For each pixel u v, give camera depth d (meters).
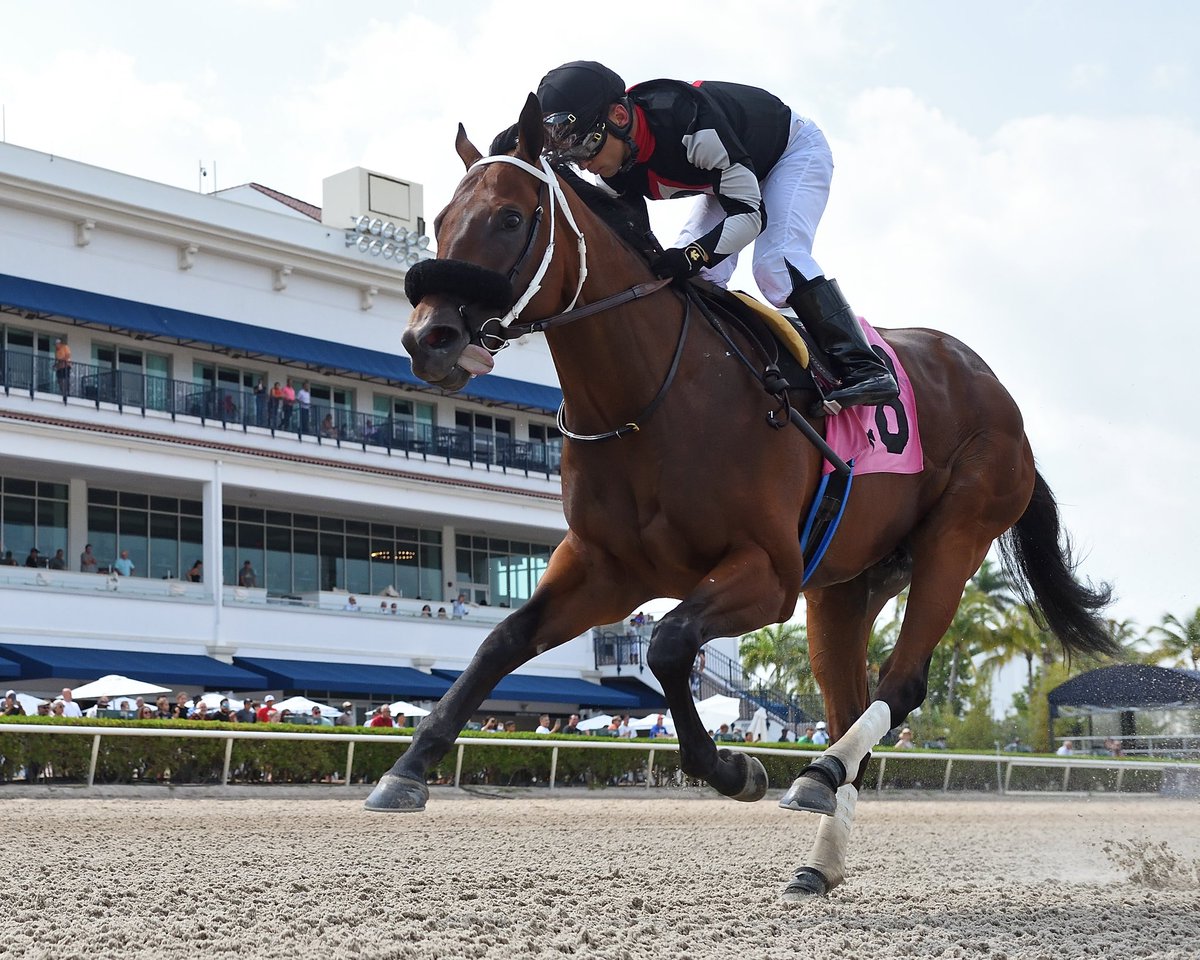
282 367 28.59
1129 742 19.02
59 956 3.20
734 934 3.83
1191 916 4.36
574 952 3.42
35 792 13.16
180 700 18.72
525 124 3.69
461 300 3.49
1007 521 5.01
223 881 5.05
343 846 7.29
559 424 4.08
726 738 22.28
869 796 18.00
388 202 30.55
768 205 4.49
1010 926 4.07
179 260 26.48
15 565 23.84
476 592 32.03
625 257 3.95
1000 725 34.03
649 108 4.18
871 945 3.63
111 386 24.88
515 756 17.17
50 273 24.78
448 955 3.30
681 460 3.88
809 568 4.37
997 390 5.02
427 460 29.17
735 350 4.05
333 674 25.86
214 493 25.58
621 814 11.98
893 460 4.51
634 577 4.11
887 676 4.54
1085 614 5.58
